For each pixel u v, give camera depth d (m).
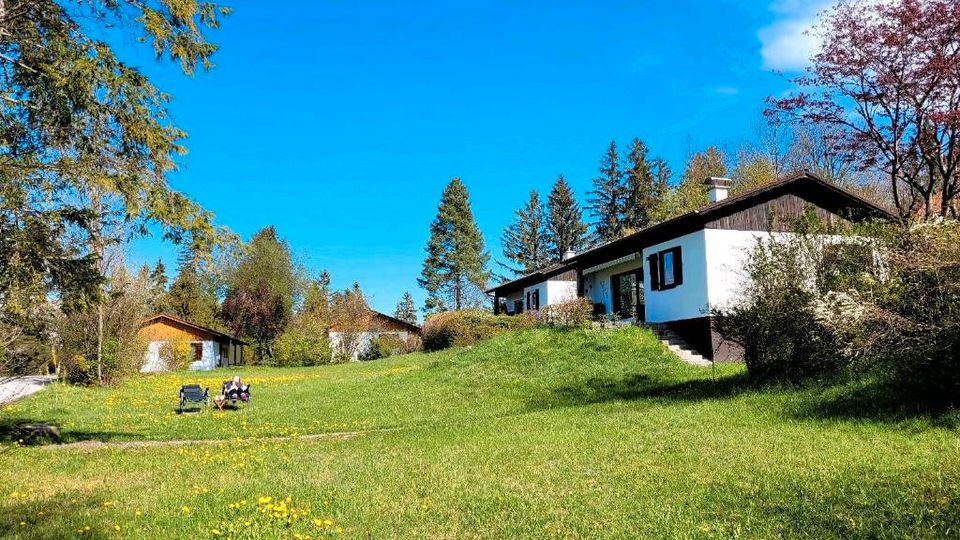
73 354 24.98
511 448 10.70
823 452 8.73
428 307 69.31
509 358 23.03
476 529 6.70
